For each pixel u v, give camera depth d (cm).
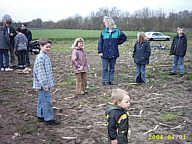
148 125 410
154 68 972
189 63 1124
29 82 726
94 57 1408
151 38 2866
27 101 533
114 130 264
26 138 350
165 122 423
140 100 550
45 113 398
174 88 658
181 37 793
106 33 664
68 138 355
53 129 386
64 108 492
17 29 897
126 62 1165
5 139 342
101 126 402
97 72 903
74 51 572
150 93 609
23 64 937
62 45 2362
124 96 269
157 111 478
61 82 732
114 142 264
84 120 427
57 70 941
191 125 410
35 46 1455
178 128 398
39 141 342
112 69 694
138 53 688
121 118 264
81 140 350
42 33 3844
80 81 591
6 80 741
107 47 667
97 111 475
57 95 588
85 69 588
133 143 344
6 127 385
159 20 4700
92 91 626
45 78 380
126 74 860
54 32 4134
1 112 455
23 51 921
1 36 865
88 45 2386
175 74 843
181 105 515
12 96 570
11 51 985
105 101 540
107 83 716
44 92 394
